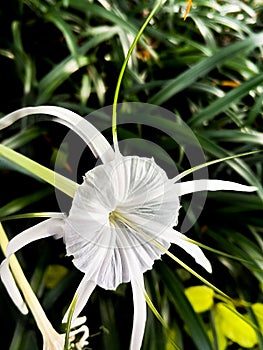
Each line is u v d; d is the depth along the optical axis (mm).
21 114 200
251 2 477
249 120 374
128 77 372
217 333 316
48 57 387
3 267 205
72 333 245
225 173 384
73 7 358
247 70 391
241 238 351
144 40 383
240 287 350
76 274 316
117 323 321
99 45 391
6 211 295
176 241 226
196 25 433
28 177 335
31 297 212
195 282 350
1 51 346
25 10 377
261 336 300
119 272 214
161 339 299
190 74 341
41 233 198
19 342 272
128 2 438
